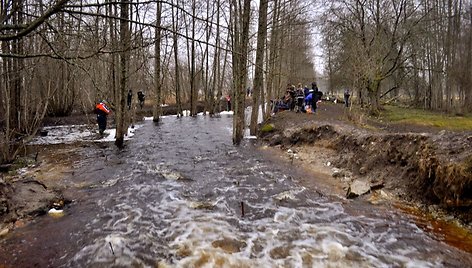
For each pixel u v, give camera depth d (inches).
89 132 655.8
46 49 221.5
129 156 441.1
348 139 396.8
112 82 507.8
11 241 197.6
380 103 1147.3
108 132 655.1
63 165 385.7
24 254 184.1
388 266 173.2
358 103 689.6
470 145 243.9
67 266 173.6
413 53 1028.5
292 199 272.2
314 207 254.7
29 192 262.4
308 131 482.9
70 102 849.5
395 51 1061.1
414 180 267.0
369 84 884.6
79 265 174.4
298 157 423.2
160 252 187.5
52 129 692.7
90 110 922.7
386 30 1011.9
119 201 266.4
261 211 247.1
